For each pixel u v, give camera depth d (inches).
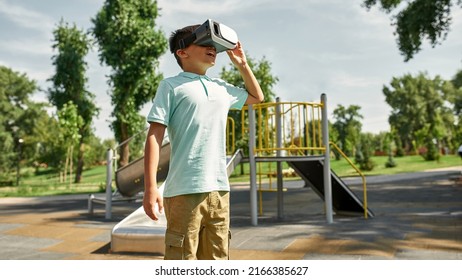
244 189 612.1
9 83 1680.6
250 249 169.8
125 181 296.4
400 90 2488.9
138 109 943.0
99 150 2313.0
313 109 244.8
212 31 61.5
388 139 2018.9
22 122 1598.2
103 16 927.0
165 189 63.2
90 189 867.4
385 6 700.0
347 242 176.2
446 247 162.2
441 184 520.1
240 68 72.1
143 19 924.0
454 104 2197.3
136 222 179.9
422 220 236.8
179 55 65.9
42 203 490.9
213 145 63.1
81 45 1117.7
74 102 1105.4
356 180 671.8
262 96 75.2
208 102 63.6
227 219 64.0
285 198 433.4
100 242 200.2
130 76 881.5
